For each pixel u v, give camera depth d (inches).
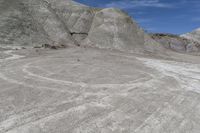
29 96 592.1
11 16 1907.0
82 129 413.7
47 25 2111.2
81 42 2181.3
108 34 2201.0
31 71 906.1
